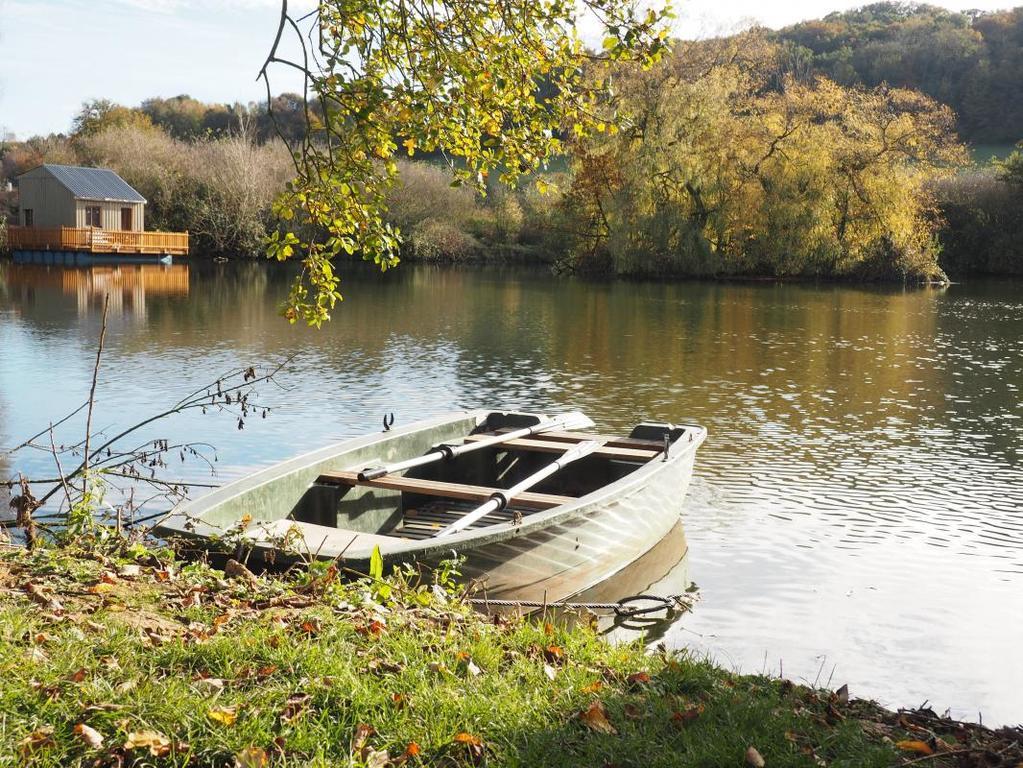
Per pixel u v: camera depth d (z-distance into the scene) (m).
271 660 3.45
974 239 53.38
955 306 32.41
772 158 43.59
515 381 15.88
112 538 5.27
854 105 45.16
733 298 34.09
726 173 43.25
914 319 27.73
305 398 13.97
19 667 3.09
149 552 5.11
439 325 23.75
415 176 53.06
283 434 11.55
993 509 9.16
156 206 54.31
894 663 5.88
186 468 9.81
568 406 13.92
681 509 8.71
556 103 5.19
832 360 19.05
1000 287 42.72
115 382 14.71
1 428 11.34
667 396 14.85
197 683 3.20
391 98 4.95
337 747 2.97
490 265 52.78
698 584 7.17
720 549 7.97
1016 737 3.69
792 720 3.55
